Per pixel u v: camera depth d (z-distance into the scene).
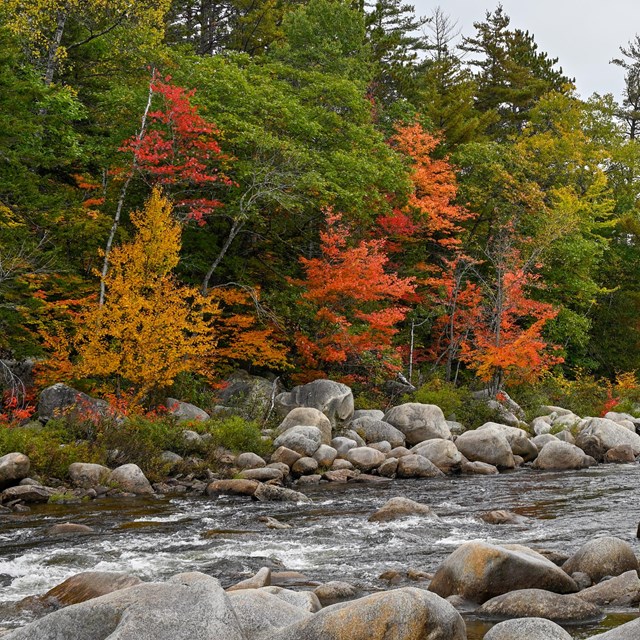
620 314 44.00
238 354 25.25
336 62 35.72
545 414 29.19
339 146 29.62
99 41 29.08
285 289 28.94
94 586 7.77
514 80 52.81
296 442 20.03
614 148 48.31
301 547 10.79
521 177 37.62
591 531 11.55
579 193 41.59
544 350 36.66
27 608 7.57
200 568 9.56
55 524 12.56
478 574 7.88
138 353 20.31
